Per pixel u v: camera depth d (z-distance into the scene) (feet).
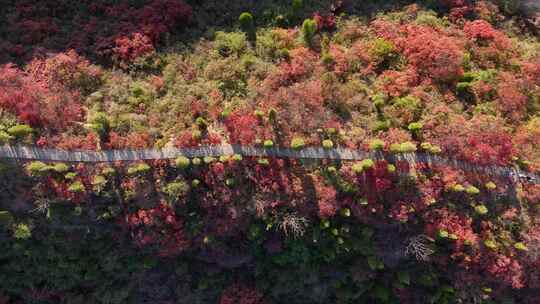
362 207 111.96
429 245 113.70
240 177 112.88
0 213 109.81
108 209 112.57
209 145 114.42
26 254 119.03
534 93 125.70
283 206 112.57
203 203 112.78
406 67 124.98
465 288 117.60
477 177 115.55
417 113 118.32
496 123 117.60
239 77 123.85
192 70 125.08
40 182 111.04
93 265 121.08
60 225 115.55
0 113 113.09
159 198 112.47
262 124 116.06
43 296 127.44
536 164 116.78
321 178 113.09
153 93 121.39
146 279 124.26
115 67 125.29
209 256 119.24
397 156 115.24
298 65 122.31
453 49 122.93
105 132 114.32
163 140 114.42
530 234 114.21
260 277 124.88
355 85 122.11
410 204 112.06
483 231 114.11
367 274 119.14
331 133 115.65
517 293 121.29
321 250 117.39
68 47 125.90
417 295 122.52
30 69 121.70
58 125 114.32
